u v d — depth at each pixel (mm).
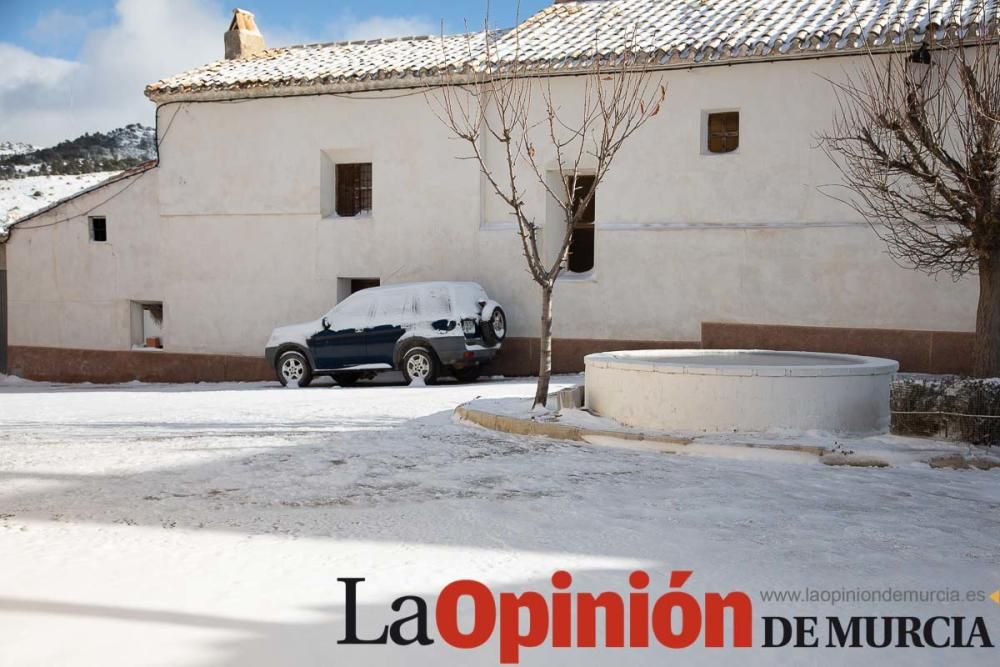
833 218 16219
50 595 4734
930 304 15578
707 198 17094
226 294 21141
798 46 15938
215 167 21141
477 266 19016
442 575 5172
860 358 11117
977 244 11875
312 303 20438
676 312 17359
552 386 15469
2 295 23812
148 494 7223
